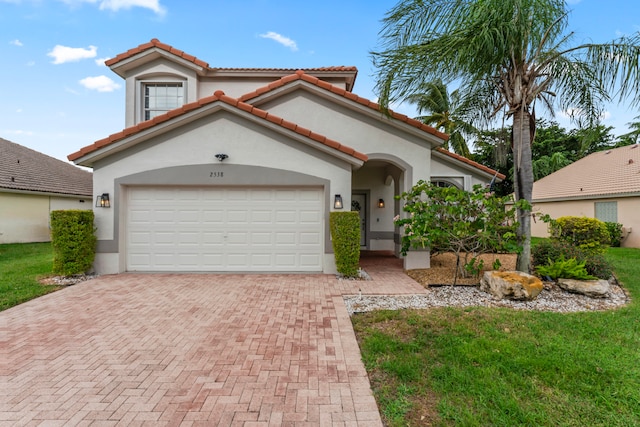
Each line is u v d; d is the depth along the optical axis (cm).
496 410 317
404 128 1029
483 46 673
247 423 303
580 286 702
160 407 326
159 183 922
